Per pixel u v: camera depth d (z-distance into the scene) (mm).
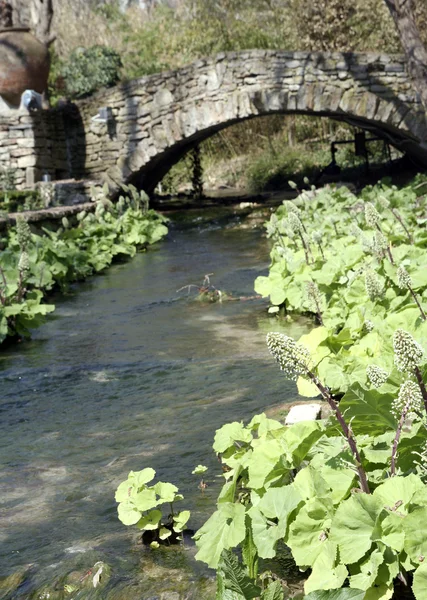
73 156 19859
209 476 3656
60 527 3271
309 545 2516
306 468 2678
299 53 18531
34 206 15914
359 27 25859
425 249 6539
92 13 31031
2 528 3305
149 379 5496
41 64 18484
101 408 4922
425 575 2166
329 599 2250
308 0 25328
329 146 27500
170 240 14766
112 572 2840
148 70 27672
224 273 10266
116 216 15492
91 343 6789
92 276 10953
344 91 18609
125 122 19453
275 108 18672
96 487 3654
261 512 2668
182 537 3064
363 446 2887
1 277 8234
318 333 4613
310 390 4082
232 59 18734
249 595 2273
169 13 30531
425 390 2516
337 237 9297
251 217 17219
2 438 4488
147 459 3949
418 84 15055
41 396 5289
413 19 15039
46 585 2811
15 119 17875
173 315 7789
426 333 4129
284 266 7430
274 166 25500
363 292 5910
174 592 2672
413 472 2713
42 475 3861
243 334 6660
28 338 7141
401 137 20875
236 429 3494
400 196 12844
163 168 22391
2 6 18562
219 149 28203
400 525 2367
